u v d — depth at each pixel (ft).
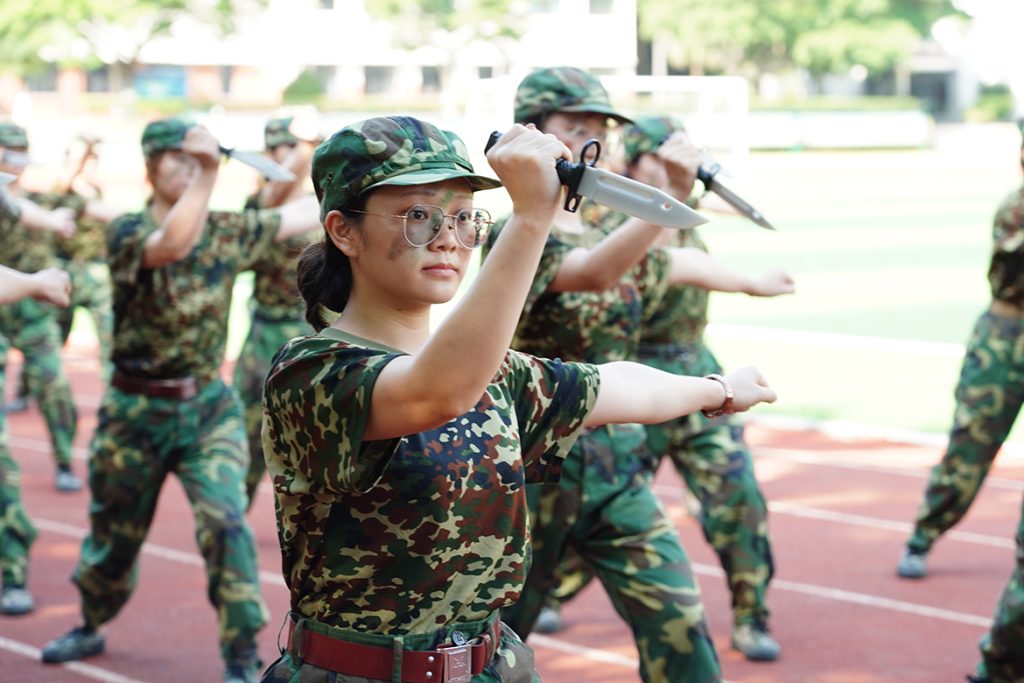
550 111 20.70
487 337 10.82
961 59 292.61
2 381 30.01
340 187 11.96
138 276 23.89
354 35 218.38
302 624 12.44
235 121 169.58
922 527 31.71
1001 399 30.01
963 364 30.73
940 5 262.47
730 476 26.48
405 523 11.94
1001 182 159.63
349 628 12.16
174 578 31.91
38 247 37.86
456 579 12.20
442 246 11.93
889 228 118.21
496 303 10.84
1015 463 43.29
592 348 20.36
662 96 187.32
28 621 28.78
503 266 10.87
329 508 12.01
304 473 11.84
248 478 34.42
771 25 246.06
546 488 20.03
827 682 25.41
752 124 212.64
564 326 20.13
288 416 11.78
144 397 24.36
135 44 206.69
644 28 247.09
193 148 23.41
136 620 28.89
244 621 23.38
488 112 102.99
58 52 201.36
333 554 12.05
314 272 12.59
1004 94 284.00
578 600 30.53
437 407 11.05
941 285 85.15
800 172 177.78
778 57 261.03
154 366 24.27
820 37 250.57
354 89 224.94
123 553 25.08
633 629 20.12
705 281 21.74
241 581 23.50
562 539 20.16
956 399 30.89
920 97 299.58
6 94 194.90
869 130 216.33
